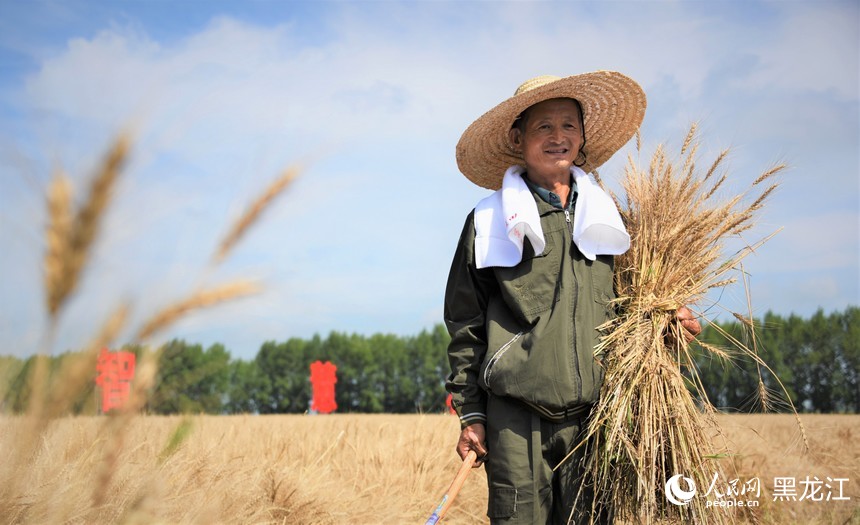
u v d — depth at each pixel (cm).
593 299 259
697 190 283
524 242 258
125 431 90
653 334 263
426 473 444
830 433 514
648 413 252
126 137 62
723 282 276
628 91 294
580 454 253
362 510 351
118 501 141
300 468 381
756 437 490
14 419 76
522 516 244
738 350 276
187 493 212
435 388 7169
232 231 71
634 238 281
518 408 249
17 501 103
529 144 278
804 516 364
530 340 247
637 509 251
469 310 265
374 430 583
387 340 7350
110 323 69
